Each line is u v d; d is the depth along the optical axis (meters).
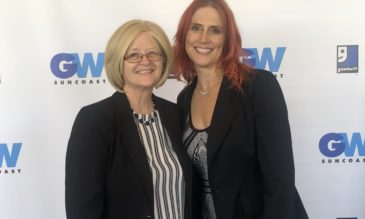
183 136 1.48
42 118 1.94
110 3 1.87
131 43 1.30
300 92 1.93
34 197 2.00
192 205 1.49
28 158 1.97
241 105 1.35
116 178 1.25
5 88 1.91
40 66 1.91
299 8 1.87
